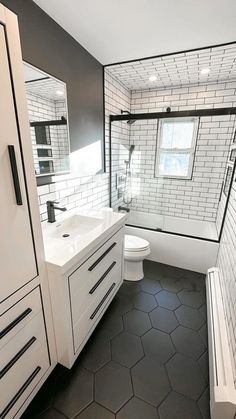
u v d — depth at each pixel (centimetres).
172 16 139
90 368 128
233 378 102
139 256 201
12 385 88
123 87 267
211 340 132
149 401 112
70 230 161
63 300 103
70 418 104
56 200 168
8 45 67
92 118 205
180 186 302
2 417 84
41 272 97
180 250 237
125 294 195
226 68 215
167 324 162
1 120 68
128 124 287
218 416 99
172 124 279
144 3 126
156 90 280
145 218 298
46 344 108
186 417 106
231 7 129
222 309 150
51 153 155
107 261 150
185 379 123
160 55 191
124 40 167
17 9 116
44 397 112
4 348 82
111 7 130
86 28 152
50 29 140
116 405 110
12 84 71
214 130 266
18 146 76
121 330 155
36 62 133
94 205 230
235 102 250
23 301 89
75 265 108
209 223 289
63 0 124
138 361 133
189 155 286
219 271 194
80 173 196
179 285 209
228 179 223
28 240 87
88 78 190
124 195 300
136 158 308
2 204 73
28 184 83
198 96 264
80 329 123
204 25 148
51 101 150
